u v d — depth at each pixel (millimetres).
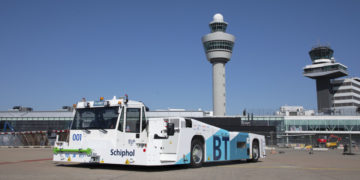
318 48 139625
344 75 136250
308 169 12969
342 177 10273
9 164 14797
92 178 9500
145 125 12312
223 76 108688
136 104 12484
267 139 50469
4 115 88188
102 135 12406
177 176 10148
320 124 96125
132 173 10969
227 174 10797
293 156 24438
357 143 47656
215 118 73688
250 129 65250
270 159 20422
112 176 10016
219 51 108062
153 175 10391
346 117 96250
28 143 40438
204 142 13688
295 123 96312
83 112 13141
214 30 112250
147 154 11461
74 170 11953
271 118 96125
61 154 13195
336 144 45469
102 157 12289
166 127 11867
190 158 12859
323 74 133750
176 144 12297
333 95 138250
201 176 10172
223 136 15023
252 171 11922
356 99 136625
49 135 13750
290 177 10125
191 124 13039
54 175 10203
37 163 15438
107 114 12500
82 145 12742
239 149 16141
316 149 40906
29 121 87438
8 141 40469
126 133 12039
